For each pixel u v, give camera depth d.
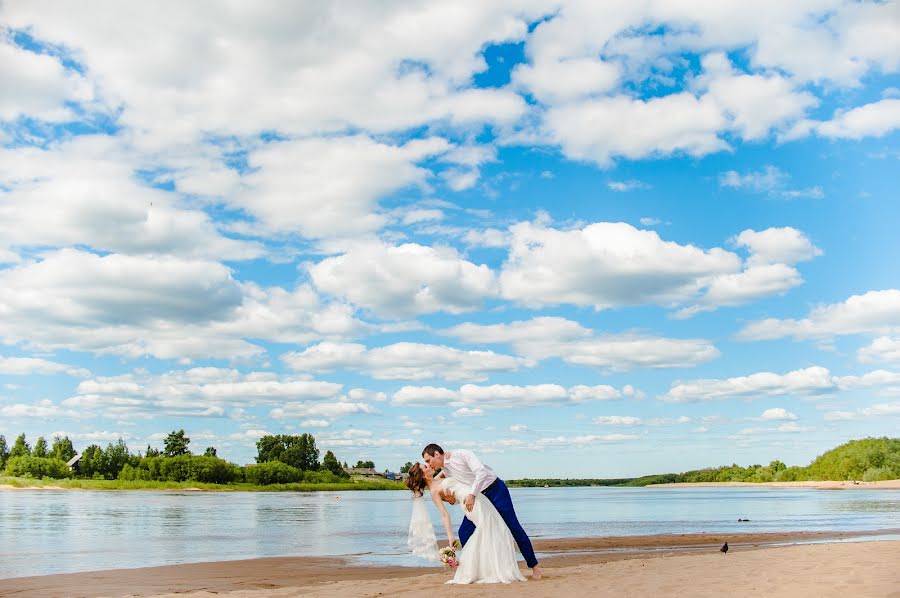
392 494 166.12
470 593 9.43
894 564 11.44
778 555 14.72
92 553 23.56
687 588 9.13
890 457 188.00
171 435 198.38
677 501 88.25
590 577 11.36
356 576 17.22
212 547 25.94
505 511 11.02
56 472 180.62
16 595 13.70
